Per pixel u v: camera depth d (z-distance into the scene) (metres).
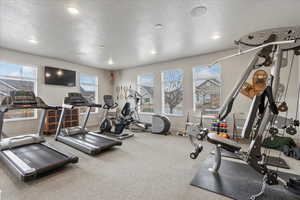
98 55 4.89
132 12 2.49
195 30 3.15
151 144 3.74
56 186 1.90
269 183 1.64
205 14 2.56
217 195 1.73
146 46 4.09
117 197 1.70
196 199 1.66
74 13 2.50
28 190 1.80
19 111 4.50
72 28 3.04
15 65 4.44
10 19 2.67
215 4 2.29
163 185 1.94
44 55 4.86
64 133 3.90
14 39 3.56
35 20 2.71
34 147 2.90
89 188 1.86
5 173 2.19
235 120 4.24
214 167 2.28
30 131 4.64
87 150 2.97
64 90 5.54
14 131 4.35
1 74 4.19
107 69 7.17
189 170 2.34
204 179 2.06
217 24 2.91
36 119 4.78
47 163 2.21
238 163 2.59
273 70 1.89
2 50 4.13
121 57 5.12
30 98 3.15
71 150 3.24
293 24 2.89
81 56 5.00
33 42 3.76
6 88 4.28
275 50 1.97
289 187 1.67
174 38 3.55
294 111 3.46
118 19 2.71
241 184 1.94
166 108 5.83
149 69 6.17
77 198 1.67
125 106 5.07
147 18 2.68
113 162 2.65
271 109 1.68
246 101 4.11
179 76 5.52
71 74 5.72
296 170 2.33
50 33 3.25
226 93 4.43
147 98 6.35
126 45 4.00
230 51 4.35
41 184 1.93
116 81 7.34
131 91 6.73
